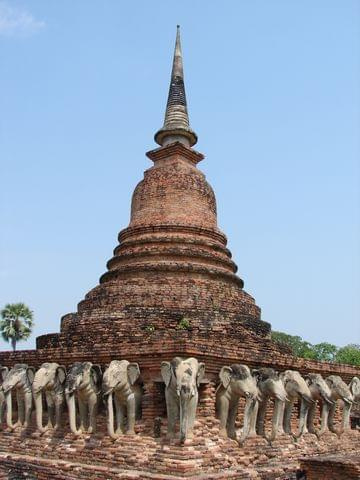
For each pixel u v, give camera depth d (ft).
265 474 57.41
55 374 67.97
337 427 81.71
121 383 59.77
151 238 87.20
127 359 63.57
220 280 84.99
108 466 57.82
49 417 68.33
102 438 61.46
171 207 90.33
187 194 91.40
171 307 76.38
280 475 59.06
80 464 59.77
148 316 72.69
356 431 84.38
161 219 89.76
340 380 74.33
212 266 85.81
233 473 54.13
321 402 78.18
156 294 77.92
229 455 57.82
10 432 72.33
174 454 53.67
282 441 66.18
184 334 63.52
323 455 70.23
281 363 71.87
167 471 52.49
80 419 64.59
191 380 55.11
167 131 98.48
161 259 84.69
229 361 64.18
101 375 63.67
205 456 54.70
